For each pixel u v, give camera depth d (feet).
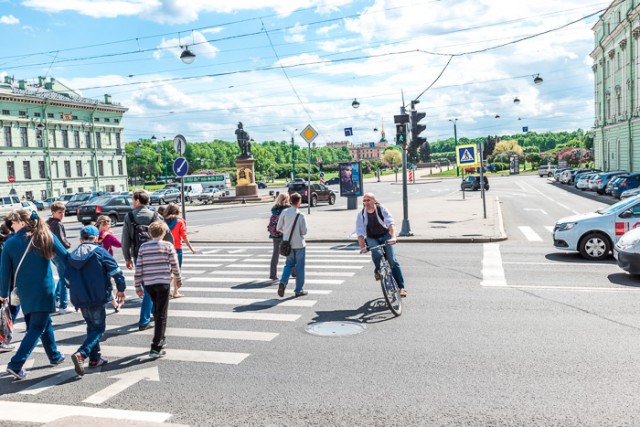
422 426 14.06
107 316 27.04
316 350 20.47
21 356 18.37
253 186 156.97
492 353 19.47
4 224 25.89
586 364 18.07
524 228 62.34
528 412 14.66
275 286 32.94
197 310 27.30
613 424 13.83
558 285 30.63
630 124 164.86
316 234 58.08
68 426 13.43
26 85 223.10
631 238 31.42
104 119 248.11
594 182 129.80
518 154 422.41
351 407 15.33
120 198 97.40
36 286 18.60
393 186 235.81
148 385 17.58
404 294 28.53
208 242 57.88
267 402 15.88
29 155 209.87
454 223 65.10
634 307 25.29
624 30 169.37
